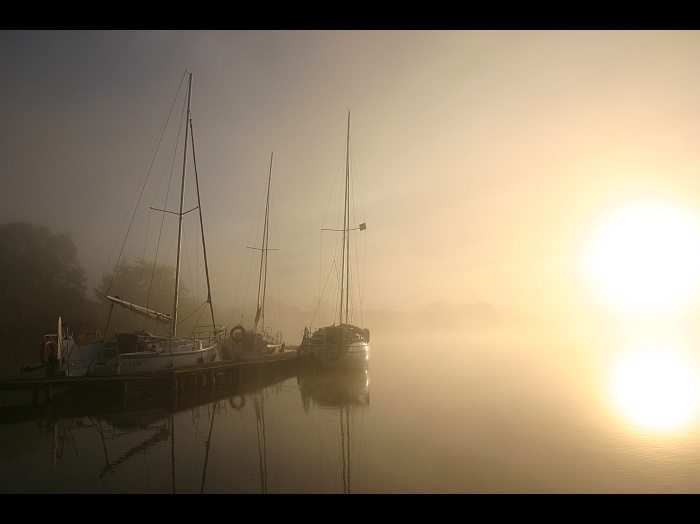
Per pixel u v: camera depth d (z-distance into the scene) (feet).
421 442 48.62
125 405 66.39
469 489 35.47
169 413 63.77
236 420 59.47
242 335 108.78
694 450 45.21
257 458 43.11
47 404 63.93
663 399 73.67
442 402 72.13
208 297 98.84
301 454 44.39
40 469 39.78
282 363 108.58
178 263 93.45
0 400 69.72
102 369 70.90
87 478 37.65
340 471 39.50
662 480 37.11
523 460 42.39
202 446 47.14
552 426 55.62
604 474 38.52
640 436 50.57
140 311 86.48
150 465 40.91
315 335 108.06
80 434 51.75
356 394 80.64
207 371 77.66
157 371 71.82
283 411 65.51
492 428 54.70
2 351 142.41
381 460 42.60
